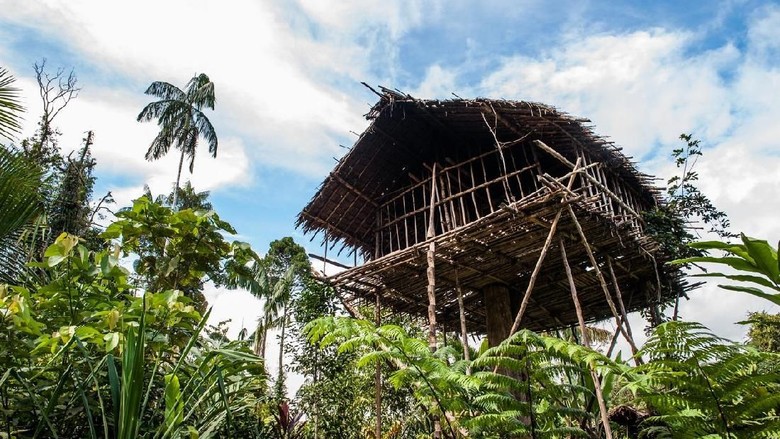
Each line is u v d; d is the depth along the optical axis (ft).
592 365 14.65
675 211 30.35
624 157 30.96
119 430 8.34
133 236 15.67
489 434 16.53
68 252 12.16
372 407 39.93
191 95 72.84
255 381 13.84
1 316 10.28
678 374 11.14
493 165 33.53
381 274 31.99
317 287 37.78
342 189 35.42
